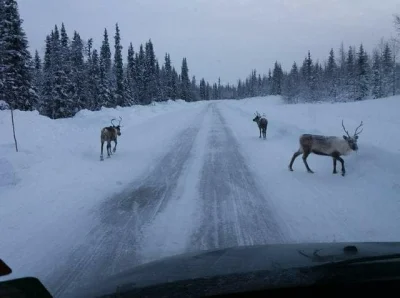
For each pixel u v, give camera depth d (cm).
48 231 570
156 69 6875
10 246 512
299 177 916
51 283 404
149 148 1471
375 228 550
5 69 2538
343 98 6072
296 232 551
